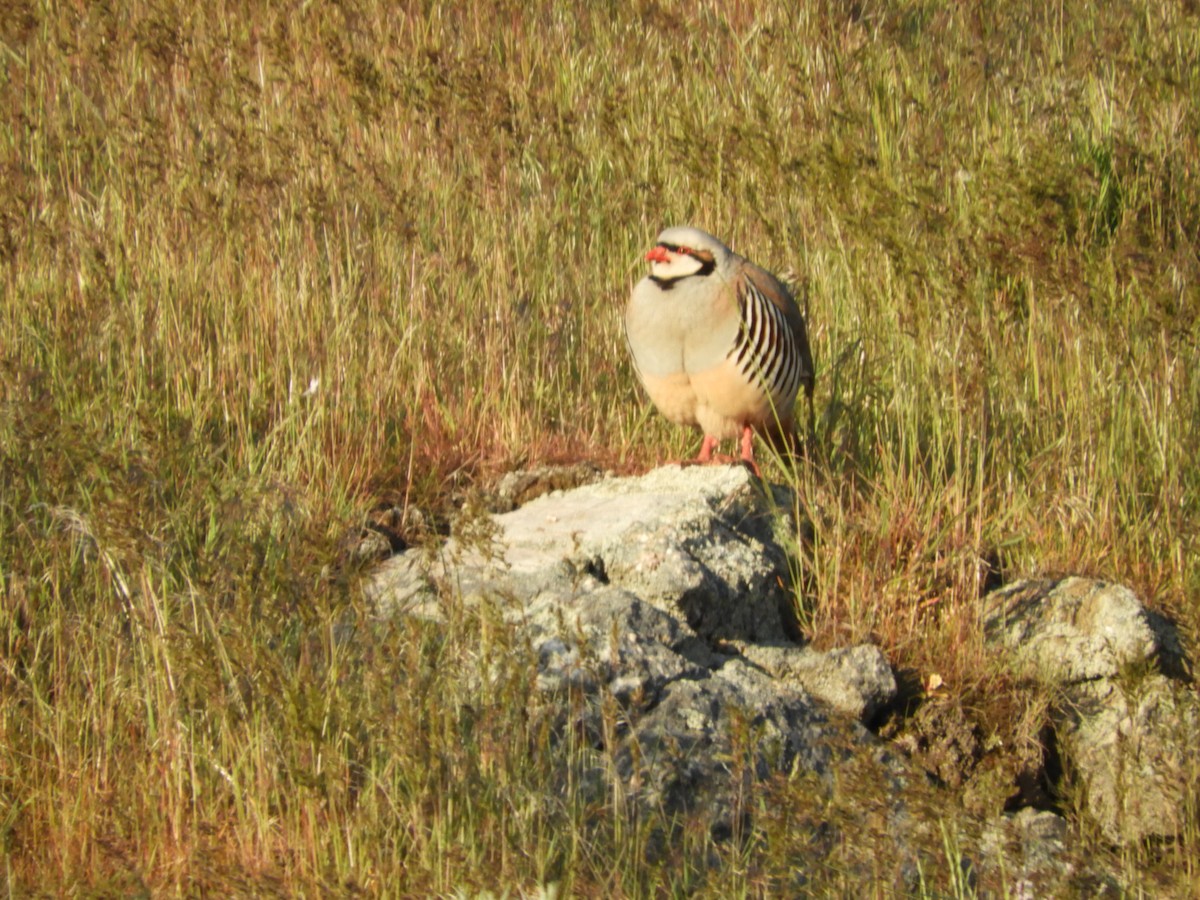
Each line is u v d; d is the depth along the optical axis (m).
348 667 8.18
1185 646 10.20
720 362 10.93
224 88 17.08
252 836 7.61
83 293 12.36
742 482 10.90
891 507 10.96
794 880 7.44
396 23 20.27
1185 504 11.83
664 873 7.46
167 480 9.74
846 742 8.37
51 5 19.25
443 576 9.77
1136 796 9.49
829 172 12.72
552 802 7.63
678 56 19.25
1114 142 16.08
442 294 13.60
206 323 12.56
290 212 13.97
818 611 10.48
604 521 10.37
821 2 21.12
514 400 12.55
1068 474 11.88
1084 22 22.09
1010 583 11.03
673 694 8.81
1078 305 12.78
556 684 8.59
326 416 11.91
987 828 8.20
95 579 9.17
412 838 7.37
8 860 7.43
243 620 8.12
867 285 13.03
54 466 9.42
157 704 8.30
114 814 7.79
